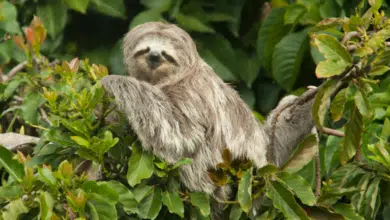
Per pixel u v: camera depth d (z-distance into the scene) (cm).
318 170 1229
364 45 1112
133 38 1434
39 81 1386
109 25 1786
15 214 1027
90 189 1051
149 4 1700
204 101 1316
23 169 1074
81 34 1773
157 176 1170
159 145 1234
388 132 1239
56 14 1722
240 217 1195
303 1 1620
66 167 1051
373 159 1180
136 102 1252
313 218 1122
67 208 1051
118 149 1134
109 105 1244
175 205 1112
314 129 1415
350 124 1134
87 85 1273
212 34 1733
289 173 1125
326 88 1121
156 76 1380
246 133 1334
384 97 1310
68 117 1152
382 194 1191
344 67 1086
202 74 1372
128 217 1121
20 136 1305
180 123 1275
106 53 1766
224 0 1762
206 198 1135
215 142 1290
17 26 1555
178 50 1387
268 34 1666
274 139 1432
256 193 1150
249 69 1733
